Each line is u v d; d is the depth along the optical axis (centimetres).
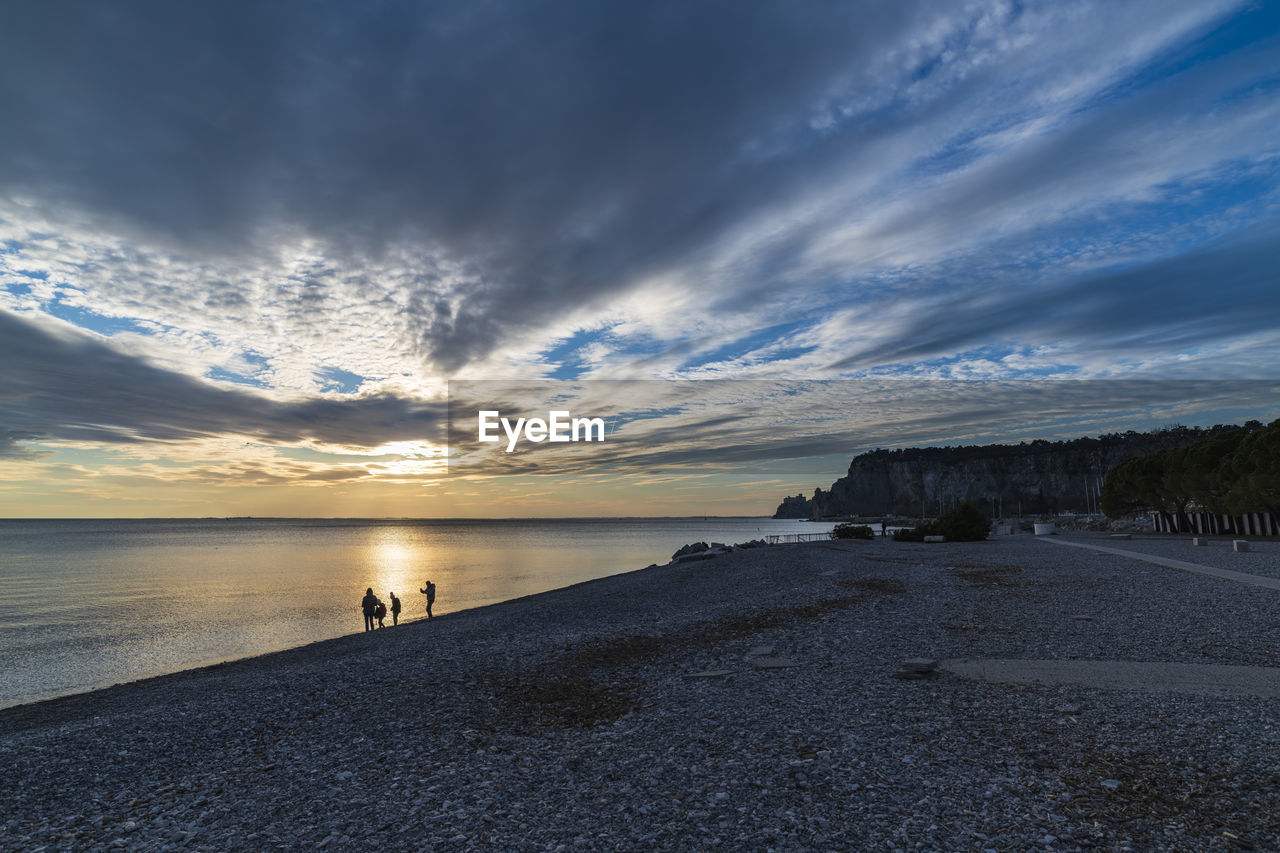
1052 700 810
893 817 525
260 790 696
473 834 546
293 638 2602
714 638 1398
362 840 550
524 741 793
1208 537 4059
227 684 1419
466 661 1293
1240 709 738
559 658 1266
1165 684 852
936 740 696
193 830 603
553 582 4666
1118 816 505
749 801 573
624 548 9712
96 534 16262
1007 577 2200
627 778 648
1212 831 474
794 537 7106
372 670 1285
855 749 682
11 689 1873
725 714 842
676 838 514
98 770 812
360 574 5381
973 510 4681
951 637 1263
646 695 972
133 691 1627
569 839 525
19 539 13062
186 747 882
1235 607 1419
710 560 3816
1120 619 1352
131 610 3403
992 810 526
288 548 9862
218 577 5184
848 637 1321
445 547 10081
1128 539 4188
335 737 869
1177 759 605
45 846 596
